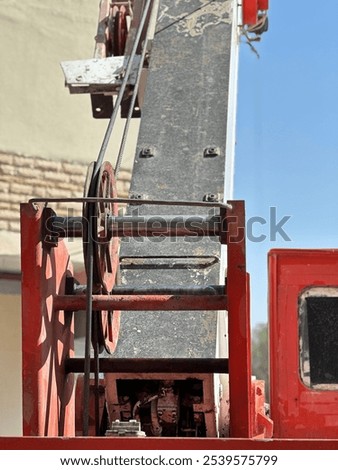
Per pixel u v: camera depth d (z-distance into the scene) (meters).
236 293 3.30
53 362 3.45
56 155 7.59
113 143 7.80
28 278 3.28
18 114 7.49
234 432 3.27
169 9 5.16
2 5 7.55
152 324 3.82
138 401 3.80
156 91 4.70
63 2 7.79
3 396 7.27
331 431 3.11
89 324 3.29
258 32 6.09
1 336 7.34
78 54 7.82
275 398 3.14
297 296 3.19
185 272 3.91
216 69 4.77
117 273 3.83
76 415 3.84
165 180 4.25
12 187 7.36
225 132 4.43
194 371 3.57
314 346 3.16
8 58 7.53
